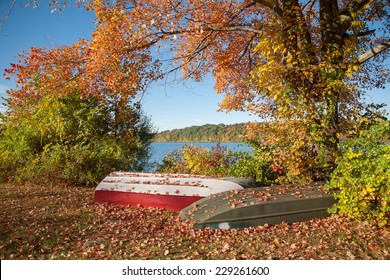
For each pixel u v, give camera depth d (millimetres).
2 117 16266
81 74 13578
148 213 8891
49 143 15188
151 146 18906
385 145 7102
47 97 15219
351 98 9484
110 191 10047
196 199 8922
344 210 7203
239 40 15250
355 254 5523
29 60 14219
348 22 10578
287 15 10133
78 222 7902
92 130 15531
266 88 9438
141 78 12609
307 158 9305
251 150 11273
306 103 9398
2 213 8430
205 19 12539
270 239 6402
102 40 11500
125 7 11406
